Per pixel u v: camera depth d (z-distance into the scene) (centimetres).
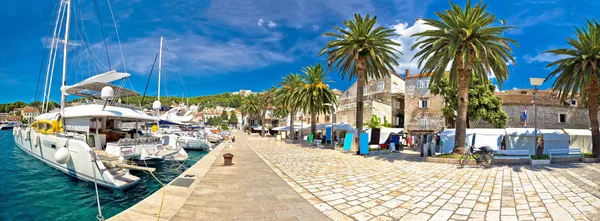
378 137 2609
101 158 1212
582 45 1797
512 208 685
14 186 1116
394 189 904
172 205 690
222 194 812
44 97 1898
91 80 1509
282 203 727
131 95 1938
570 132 2486
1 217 789
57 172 1341
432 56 1838
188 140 2841
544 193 826
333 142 3428
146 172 1459
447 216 634
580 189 868
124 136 1692
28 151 1847
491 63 1869
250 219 601
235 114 14288
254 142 3853
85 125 1440
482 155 1473
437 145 2522
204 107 16662
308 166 1448
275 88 6034
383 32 2433
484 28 1650
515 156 1625
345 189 899
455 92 3250
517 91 4497
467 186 948
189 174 1111
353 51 2438
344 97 5459
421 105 4116
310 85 3444
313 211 665
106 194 1041
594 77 1842
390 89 4822
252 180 1028
